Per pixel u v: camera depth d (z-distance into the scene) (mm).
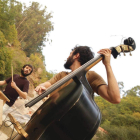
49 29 47281
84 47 1370
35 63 24156
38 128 958
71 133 917
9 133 2633
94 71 1287
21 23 37688
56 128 909
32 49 41312
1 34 14438
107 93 1126
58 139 915
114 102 1115
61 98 984
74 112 893
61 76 1410
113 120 17203
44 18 46219
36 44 44094
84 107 928
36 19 42281
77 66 1339
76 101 894
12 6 29750
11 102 2658
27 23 38938
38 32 44500
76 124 908
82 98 926
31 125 1038
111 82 1126
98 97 32844
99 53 1261
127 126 15758
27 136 978
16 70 15859
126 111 23594
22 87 2809
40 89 1015
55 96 1052
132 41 1448
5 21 18734
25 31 38719
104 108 27875
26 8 43938
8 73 12797
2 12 18266
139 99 26969
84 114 923
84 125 924
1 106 1520
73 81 1124
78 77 1063
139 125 15516
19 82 2797
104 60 1230
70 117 895
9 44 21484
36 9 46688
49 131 913
